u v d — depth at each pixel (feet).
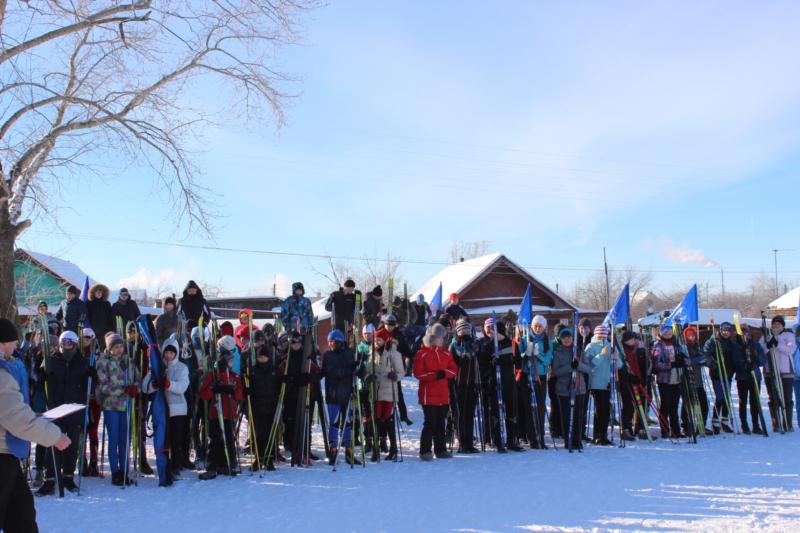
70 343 24.08
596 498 20.53
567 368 31.04
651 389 34.86
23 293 67.21
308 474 25.40
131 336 26.02
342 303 38.34
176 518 18.97
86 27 39.75
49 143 39.65
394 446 28.60
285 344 30.89
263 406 26.78
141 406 25.57
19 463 12.78
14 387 12.46
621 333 34.78
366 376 28.60
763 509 18.92
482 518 18.34
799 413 35.91
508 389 30.96
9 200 38.34
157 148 44.14
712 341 35.58
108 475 25.89
